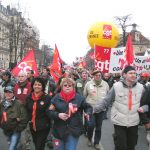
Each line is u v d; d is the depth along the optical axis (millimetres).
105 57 7012
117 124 3430
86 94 5105
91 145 5020
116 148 3459
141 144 5195
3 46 49938
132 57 4906
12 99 3914
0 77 6855
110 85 9164
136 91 3410
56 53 6477
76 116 3381
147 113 3447
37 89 3738
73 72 6930
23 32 33031
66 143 3371
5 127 3898
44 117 3754
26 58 6172
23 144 4633
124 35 30891
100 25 8141
